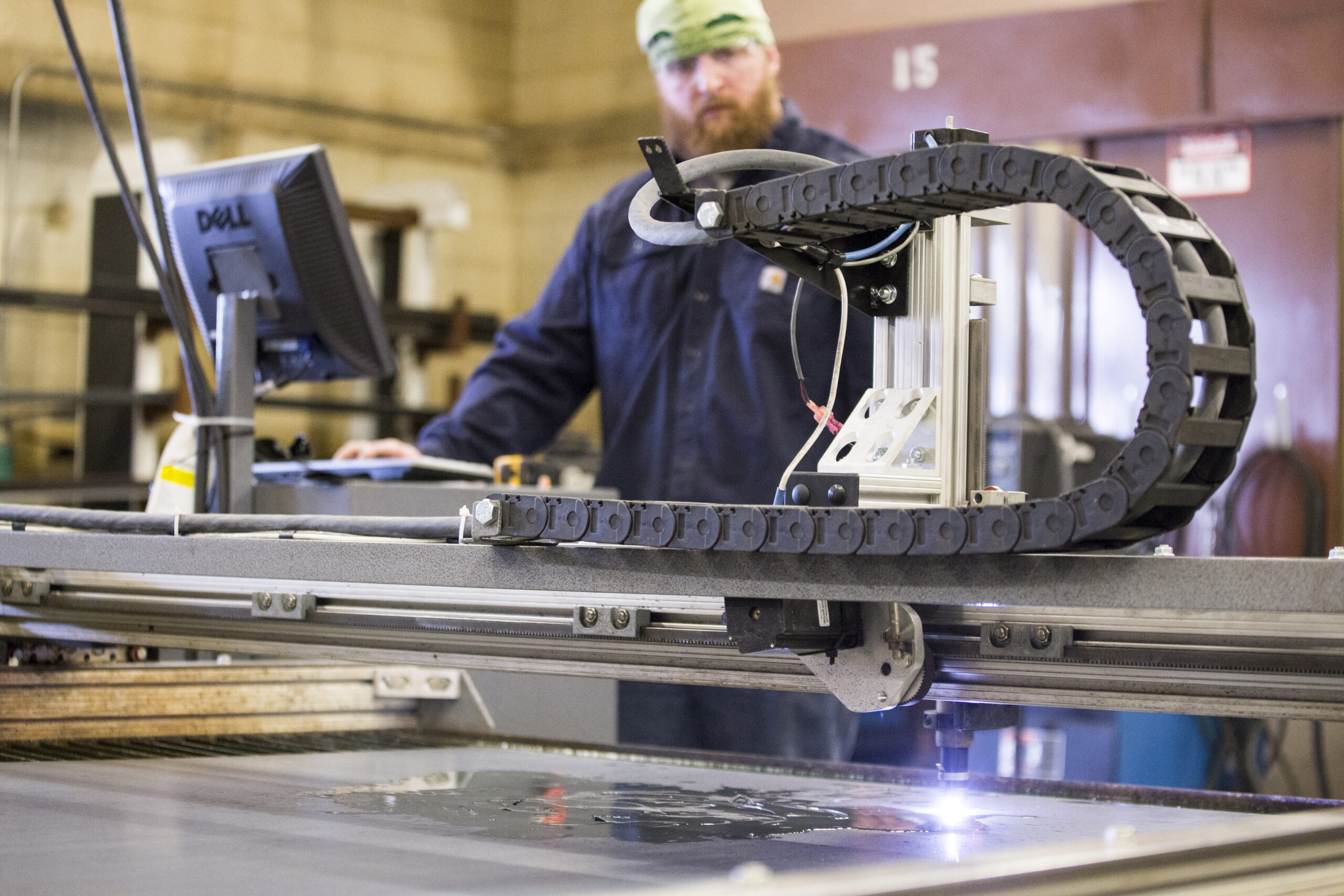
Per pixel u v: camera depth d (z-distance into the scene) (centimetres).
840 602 100
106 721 168
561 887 91
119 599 142
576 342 287
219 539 125
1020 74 454
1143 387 439
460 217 579
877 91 475
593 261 282
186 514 133
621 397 278
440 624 123
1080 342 447
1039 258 451
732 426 259
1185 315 77
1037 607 98
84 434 497
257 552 122
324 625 130
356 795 133
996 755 350
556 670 121
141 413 495
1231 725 338
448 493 192
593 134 668
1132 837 76
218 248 193
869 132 477
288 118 618
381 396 584
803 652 101
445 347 581
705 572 99
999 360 455
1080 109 446
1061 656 99
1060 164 82
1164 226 82
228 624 137
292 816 120
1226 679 94
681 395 267
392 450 222
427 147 661
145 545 131
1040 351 451
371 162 645
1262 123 430
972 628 104
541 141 682
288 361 201
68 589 147
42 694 163
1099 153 453
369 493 184
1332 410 425
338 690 186
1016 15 454
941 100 466
